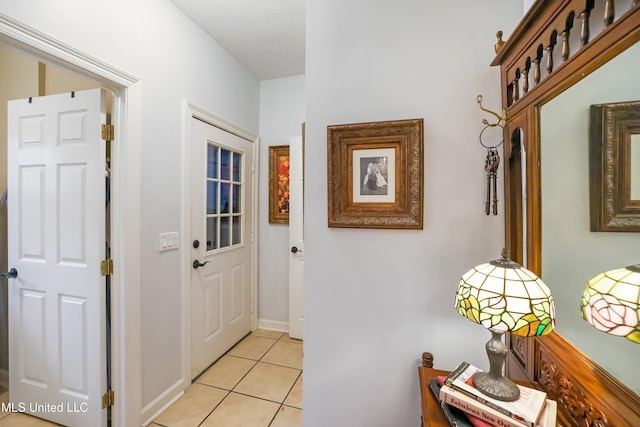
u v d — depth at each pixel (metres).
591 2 0.63
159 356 1.72
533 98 0.85
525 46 0.89
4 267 1.89
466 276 0.78
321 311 1.30
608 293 0.60
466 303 0.73
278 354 2.42
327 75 1.27
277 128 2.85
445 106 1.15
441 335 1.17
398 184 1.18
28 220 1.61
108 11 1.39
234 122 2.47
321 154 1.29
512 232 1.02
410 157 1.16
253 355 2.40
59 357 1.57
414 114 1.18
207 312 2.20
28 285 1.62
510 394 0.70
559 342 0.76
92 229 1.49
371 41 1.22
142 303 1.60
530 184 0.87
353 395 1.26
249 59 2.49
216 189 2.33
